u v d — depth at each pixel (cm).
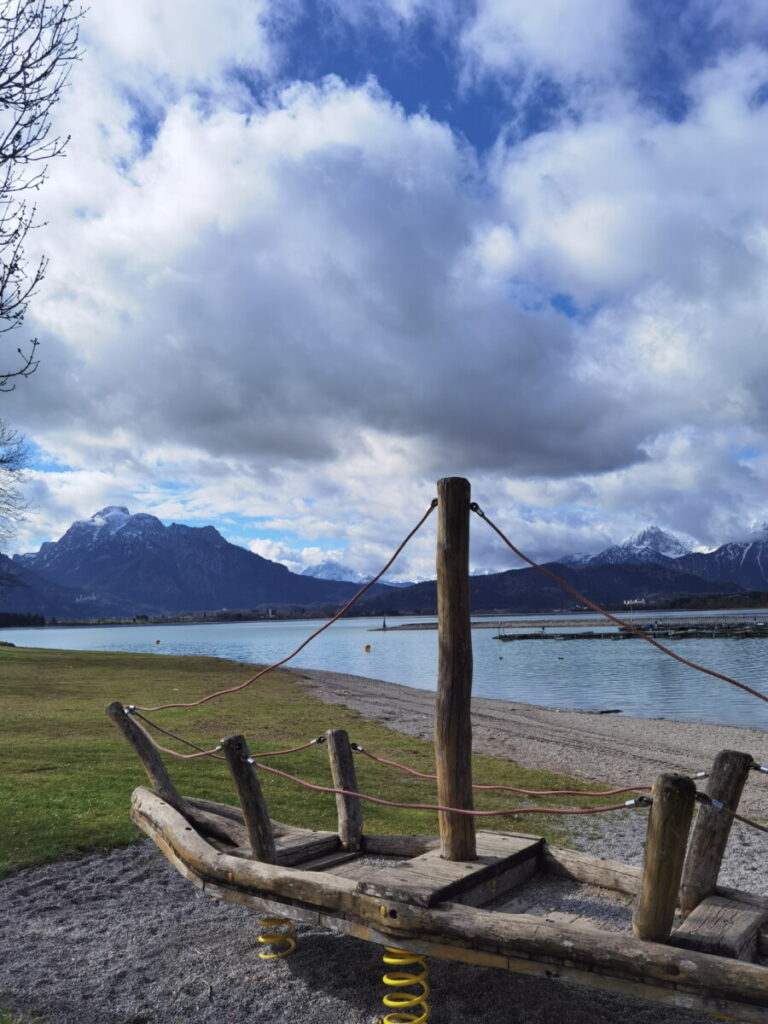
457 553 526
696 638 10194
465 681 525
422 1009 500
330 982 546
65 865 805
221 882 540
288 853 576
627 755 1870
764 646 8244
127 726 720
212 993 529
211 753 577
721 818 452
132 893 731
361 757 1641
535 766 1677
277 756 1591
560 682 4716
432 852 543
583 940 381
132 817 718
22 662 4166
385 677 5444
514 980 548
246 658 7994
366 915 456
